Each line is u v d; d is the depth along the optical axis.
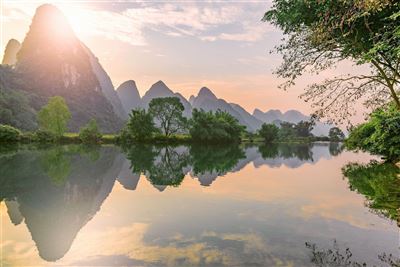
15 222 8.70
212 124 71.75
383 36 6.48
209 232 7.64
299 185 15.27
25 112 96.50
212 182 16.27
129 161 28.02
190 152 43.59
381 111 15.80
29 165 22.33
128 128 66.50
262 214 9.44
